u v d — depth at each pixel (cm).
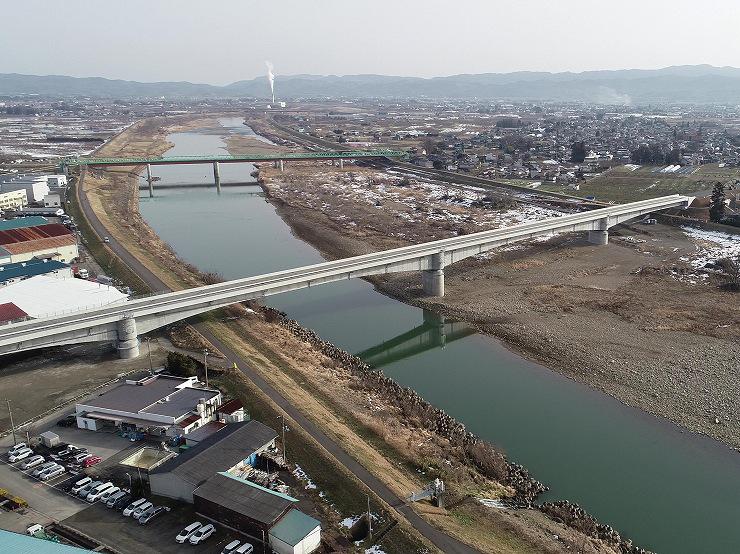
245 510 4425
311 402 6619
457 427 6594
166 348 7888
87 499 4872
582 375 7994
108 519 4647
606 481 5781
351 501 4881
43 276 9562
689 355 8356
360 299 11225
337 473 5209
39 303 8350
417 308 10688
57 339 7231
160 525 4572
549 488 5675
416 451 5912
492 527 4759
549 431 6669
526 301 10656
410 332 9644
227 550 4250
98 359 7594
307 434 5816
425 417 6712
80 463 5334
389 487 5059
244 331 8662
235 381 6875
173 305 8044
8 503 4812
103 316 7481
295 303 11025
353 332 9644
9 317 7731
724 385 7494
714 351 8438
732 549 4884
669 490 5650
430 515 4750
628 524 5188
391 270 10388
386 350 8969
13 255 10738
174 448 5600
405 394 7319
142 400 6144
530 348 8881
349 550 4338
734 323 9350
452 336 9462
